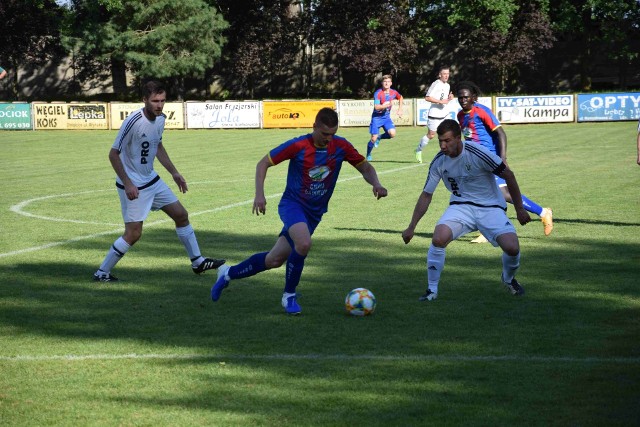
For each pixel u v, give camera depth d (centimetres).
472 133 1702
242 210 2220
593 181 2670
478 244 1714
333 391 848
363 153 3975
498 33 7719
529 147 3984
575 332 1055
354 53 8162
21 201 2420
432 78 9281
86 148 4434
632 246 1638
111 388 868
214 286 1241
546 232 1736
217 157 3831
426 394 837
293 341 1036
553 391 841
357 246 1697
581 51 8888
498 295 1271
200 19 7712
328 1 8362
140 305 1241
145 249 1712
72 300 1277
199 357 973
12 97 9900
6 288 1361
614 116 5750
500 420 765
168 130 5969
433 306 1207
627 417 770
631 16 7981
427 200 1255
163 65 7788
